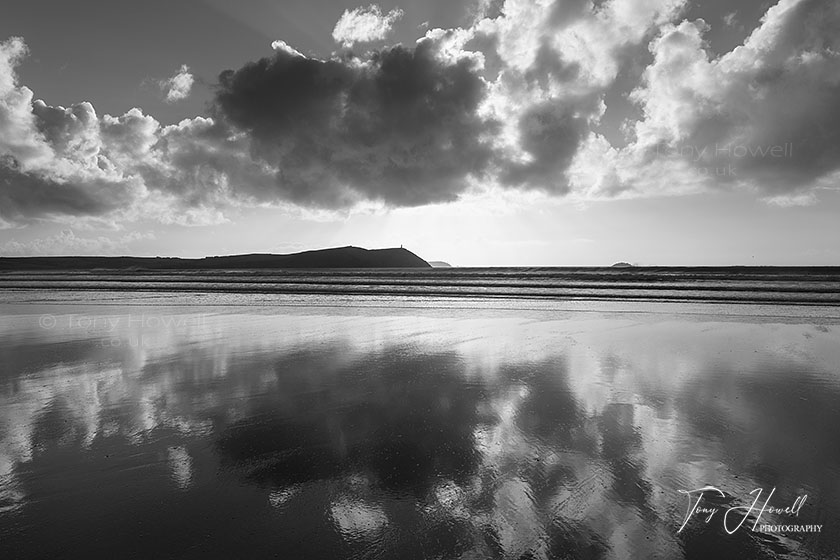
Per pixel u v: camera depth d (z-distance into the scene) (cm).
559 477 415
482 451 475
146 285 3778
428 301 2352
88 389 717
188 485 404
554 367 855
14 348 1059
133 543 319
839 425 537
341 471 431
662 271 6034
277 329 1350
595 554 306
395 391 703
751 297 2320
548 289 3103
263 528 337
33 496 386
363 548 313
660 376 782
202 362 908
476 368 852
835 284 3175
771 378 760
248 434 527
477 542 319
